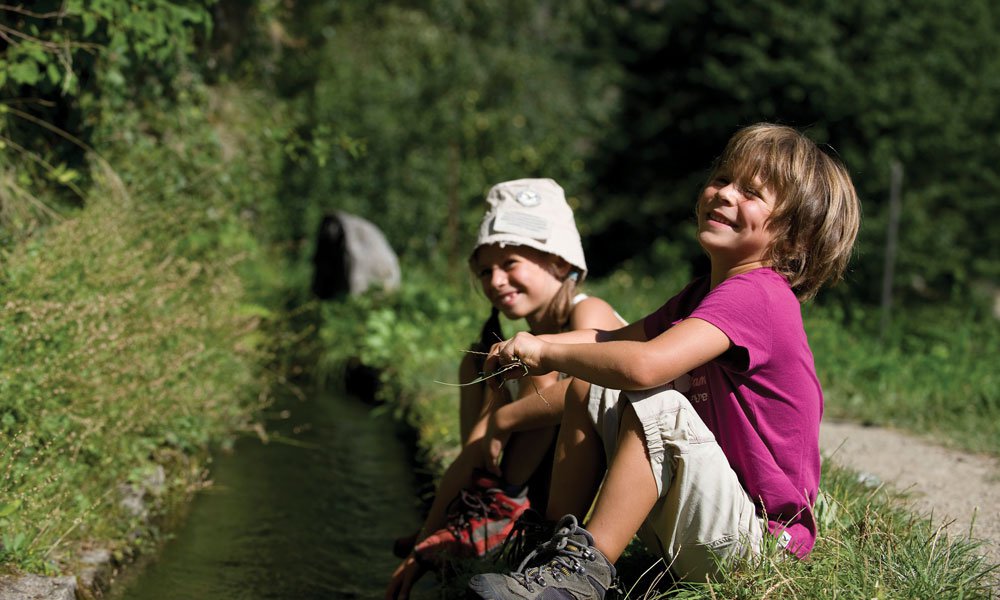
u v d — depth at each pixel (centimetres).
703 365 220
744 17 1397
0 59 359
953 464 377
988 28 1366
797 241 217
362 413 570
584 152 1647
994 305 1307
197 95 530
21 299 287
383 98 1379
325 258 946
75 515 278
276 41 706
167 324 364
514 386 282
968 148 1323
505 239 276
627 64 1648
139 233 392
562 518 208
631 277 1301
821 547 221
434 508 287
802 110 1368
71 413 288
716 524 203
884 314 759
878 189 1308
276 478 412
